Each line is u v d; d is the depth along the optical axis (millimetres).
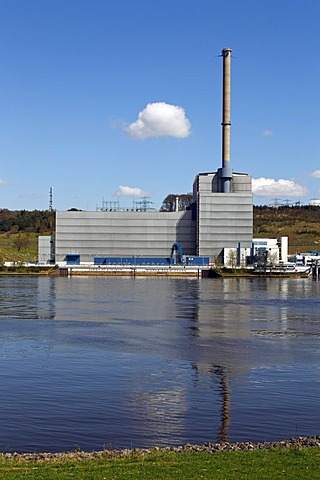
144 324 102312
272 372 62094
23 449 38031
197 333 91438
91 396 51250
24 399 50094
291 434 41375
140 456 33312
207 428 42594
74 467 30859
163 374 60594
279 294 176750
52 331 92375
